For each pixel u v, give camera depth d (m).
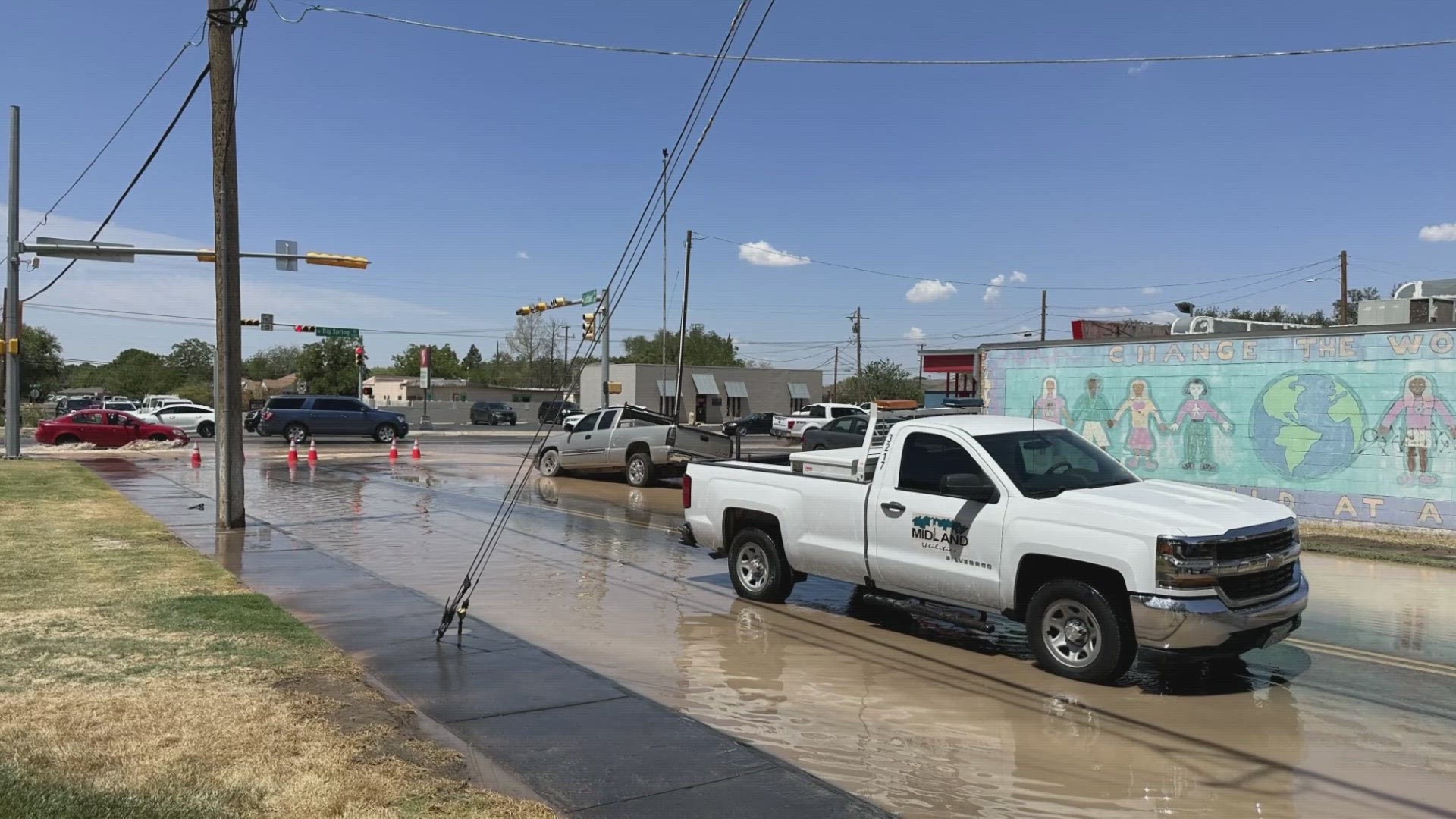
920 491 7.73
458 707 5.78
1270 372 15.14
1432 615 8.91
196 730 4.97
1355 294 55.25
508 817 4.12
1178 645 6.15
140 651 6.49
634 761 4.97
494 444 39.03
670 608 8.95
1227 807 4.61
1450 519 13.48
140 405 58.75
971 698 6.30
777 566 8.98
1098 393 17.12
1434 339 13.59
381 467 25.75
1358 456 14.29
